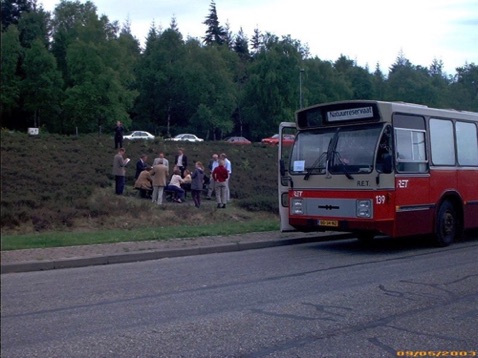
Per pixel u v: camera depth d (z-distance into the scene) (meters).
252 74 76.38
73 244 14.69
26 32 78.69
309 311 8.61
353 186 14.10
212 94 80.69
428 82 68.81
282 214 15.73
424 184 14.86
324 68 81.44
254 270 12.20
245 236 16.84
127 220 18.78
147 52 90.19
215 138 83.88
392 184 13.95
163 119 88.38
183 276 11.54
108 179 25.59
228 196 23.52
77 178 24.42
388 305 8.98
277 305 8.99
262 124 76.50
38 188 21.77
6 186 21.34
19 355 6.64
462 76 73.19
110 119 63.44
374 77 88.00
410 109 14.66
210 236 16.69
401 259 13.64
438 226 15.39
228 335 7.42
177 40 86.19
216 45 95.69
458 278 11.13
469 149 16.52
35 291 10.12
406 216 14.30
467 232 19.34
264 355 6.66
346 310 8.67
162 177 21.66
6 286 10.59
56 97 68.56
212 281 10.98
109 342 7.13
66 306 8.98
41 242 14.63
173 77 85.06
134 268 12.62
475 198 16.61
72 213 18.16
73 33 75.00
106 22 67.12
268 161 37.19
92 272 12.12
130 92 66.31
